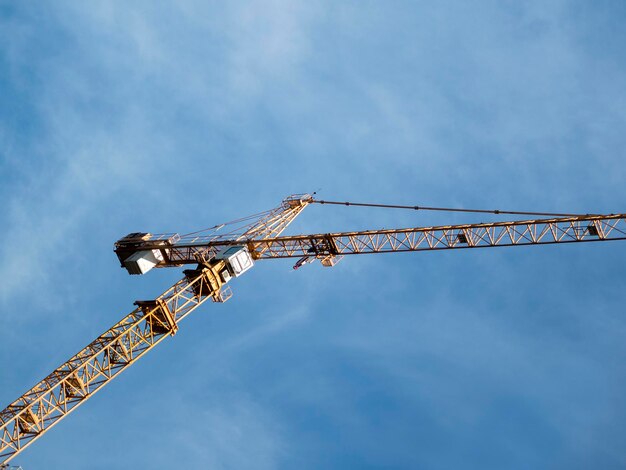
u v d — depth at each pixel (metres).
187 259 92.75
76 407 72.00
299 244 92.38
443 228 84.94
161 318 80.88
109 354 76.38
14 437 68.06
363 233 88.56
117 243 92.56
